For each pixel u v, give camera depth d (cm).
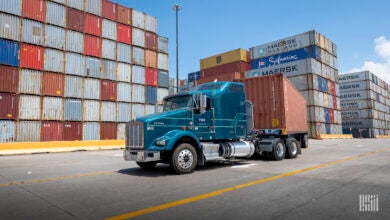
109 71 2550
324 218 374
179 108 880
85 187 598
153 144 765
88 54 2414
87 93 2359
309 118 3559
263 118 1254
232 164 1008
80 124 2277
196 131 855
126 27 2750
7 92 1912
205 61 5028
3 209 431
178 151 773
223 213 399
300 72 3688
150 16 3005
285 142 1198
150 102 2858
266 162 1062
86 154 1655
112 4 2662
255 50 4459
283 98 1197
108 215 395
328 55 4166
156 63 2989
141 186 604
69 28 2312
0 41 1923
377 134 5781
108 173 809
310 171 796
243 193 525
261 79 1273
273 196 498
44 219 380
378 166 887
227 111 948
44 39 2150
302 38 3928
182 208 427
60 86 2194
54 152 1844
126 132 831
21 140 1936
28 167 985
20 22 2038
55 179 707
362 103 5681
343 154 1334
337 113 4250
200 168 902
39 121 2041
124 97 2634
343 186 579
